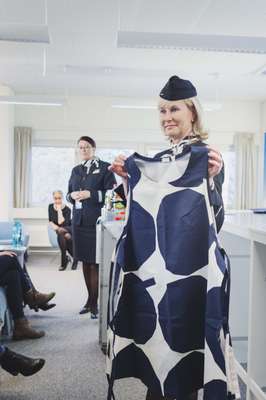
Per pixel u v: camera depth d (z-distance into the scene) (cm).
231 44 311
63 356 244
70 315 329
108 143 675
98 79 553
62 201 585
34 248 657
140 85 582
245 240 215
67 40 400
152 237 125
